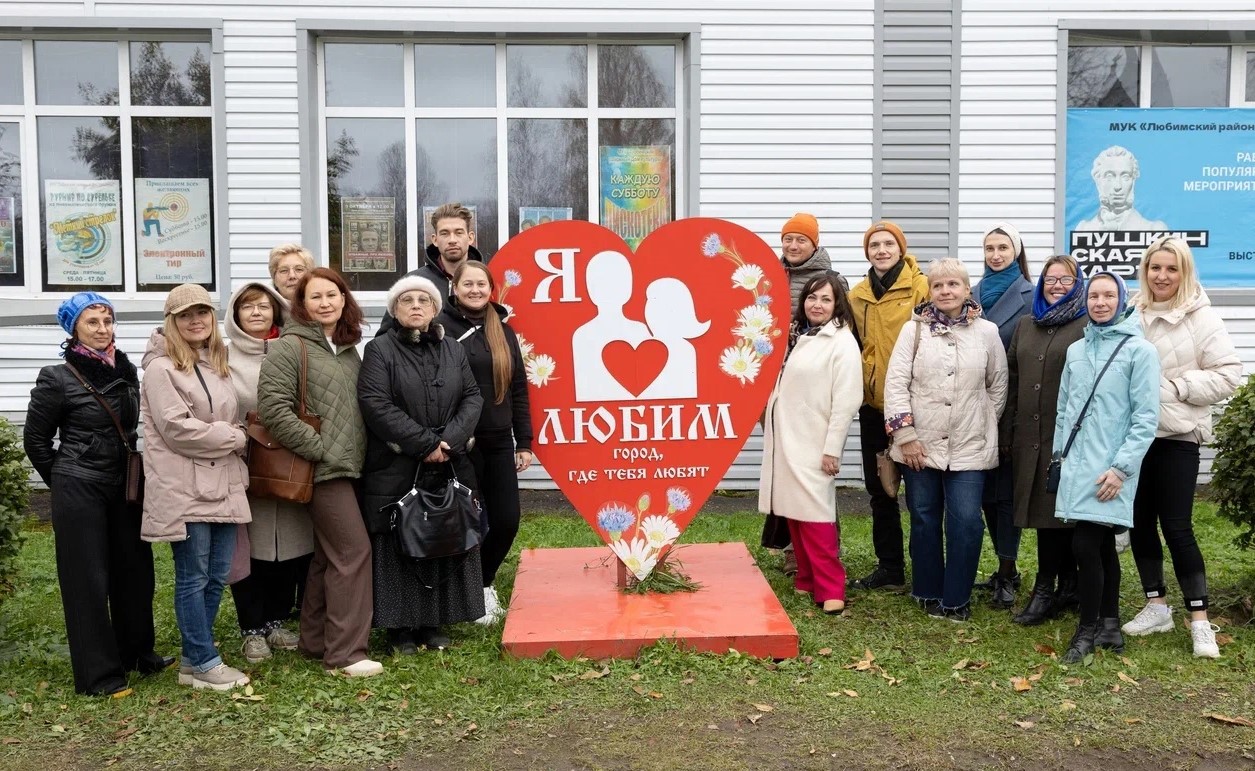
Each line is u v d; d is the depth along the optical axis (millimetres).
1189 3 8344
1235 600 5188
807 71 8367
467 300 4820
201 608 4223
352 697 4133
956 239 8477
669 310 5215
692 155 8375
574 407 5219
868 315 5578
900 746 3723
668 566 5418
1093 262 8688
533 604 5047
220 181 8273
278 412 4203
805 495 5223
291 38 8219
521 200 8641
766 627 4617
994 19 8367
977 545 5031
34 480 8578
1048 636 4824
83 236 8531
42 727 3967
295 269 4945
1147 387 4309
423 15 8250
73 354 4129
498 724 3910
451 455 4547
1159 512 4656
